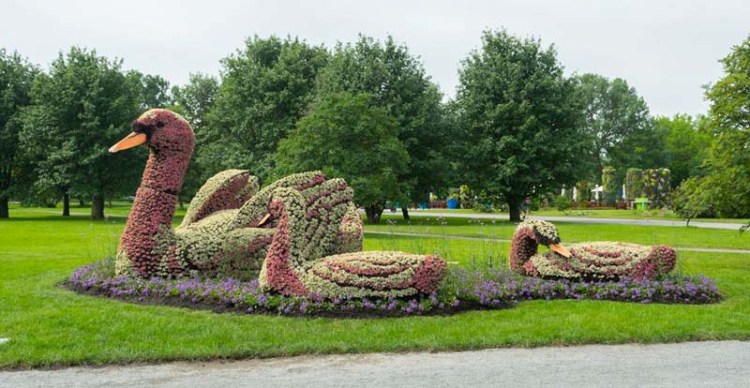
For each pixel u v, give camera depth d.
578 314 8.87
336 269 8.93
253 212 11.04
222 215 11.34
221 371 6.33
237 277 10.69
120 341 7.20
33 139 38.22
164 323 8.02
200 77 49.91
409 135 35.75
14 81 42.12
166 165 10.85
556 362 6.63
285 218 9.37
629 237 24.44
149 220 10.56
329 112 27.22
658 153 79.00
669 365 6.54
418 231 27.03
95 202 39.69
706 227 30.92
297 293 8.86
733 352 7.07
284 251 9.17
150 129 10.77
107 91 39.34
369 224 33.53
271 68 39.91
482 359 6.74
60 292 10.46
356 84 34.62
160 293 9.65
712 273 13.48
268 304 8.74
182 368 6.44
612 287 10.52
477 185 38.97
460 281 9.96
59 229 28.58
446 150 38.22
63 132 38.28
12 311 8.87
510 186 38.00
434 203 73.12
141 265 10.44
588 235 25.59
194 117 49.59
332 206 10.82
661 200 60.41
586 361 6.68
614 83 79.56
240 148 38.62
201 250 10.56
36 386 5.85
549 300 10.16
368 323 8.12
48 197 44.75
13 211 57.09
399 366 6.46
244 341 7.18
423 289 8.84
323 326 7.94
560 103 38.12
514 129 37.56
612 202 65.62
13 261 15.35
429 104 36.50
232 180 12.12
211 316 8.52
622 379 6.04
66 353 6.70
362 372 6.25
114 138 38.50
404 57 36.22
